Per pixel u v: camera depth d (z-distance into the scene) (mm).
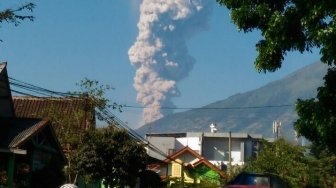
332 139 15688
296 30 15055
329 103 15766
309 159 60344
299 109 15875
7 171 28781
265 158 57906
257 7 15609
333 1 14117
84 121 38281
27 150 30281
